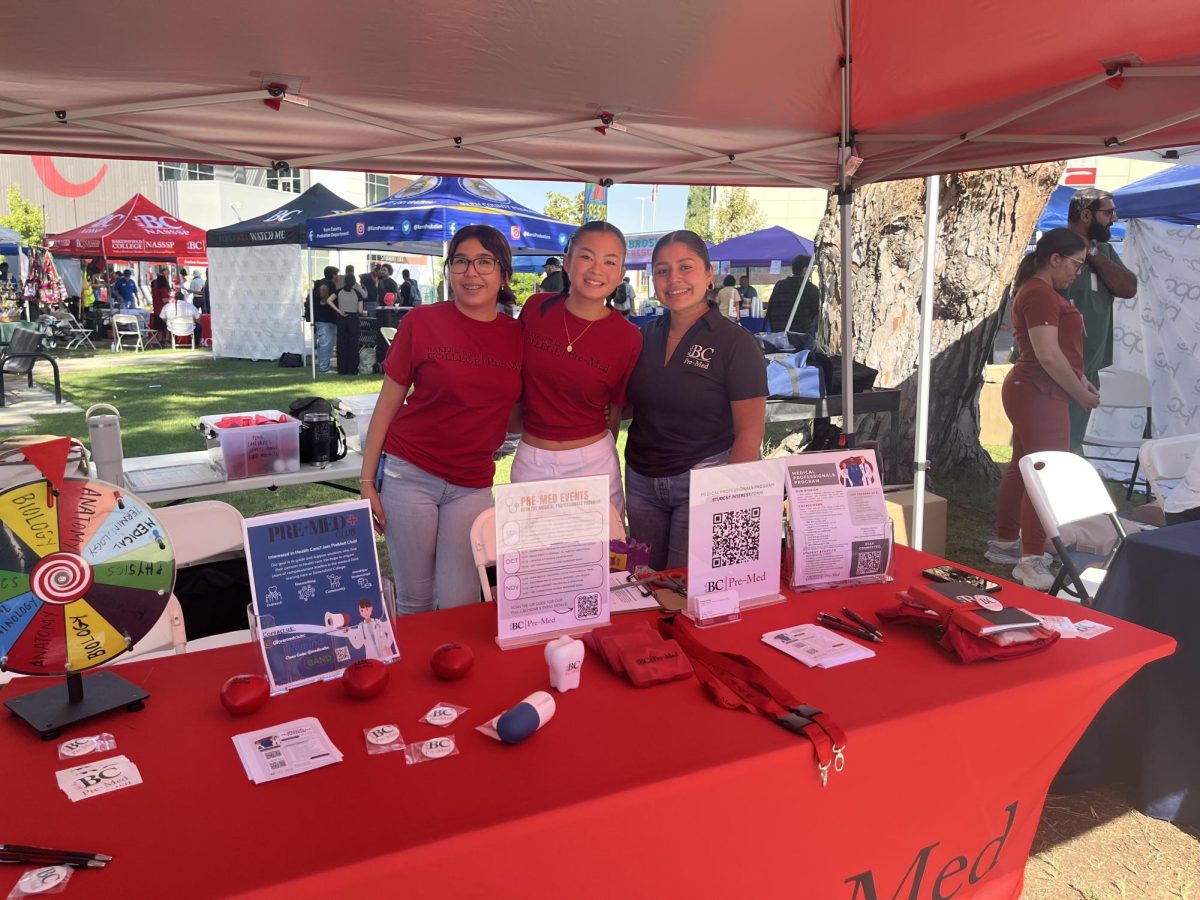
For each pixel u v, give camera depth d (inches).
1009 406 183.0
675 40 92.9
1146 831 96.9
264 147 123.0
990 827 69.0
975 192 230.1
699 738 54.9
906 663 66.6
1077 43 93.4
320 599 62.8
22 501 53.7
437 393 99.9
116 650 56.0
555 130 119.8
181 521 88.7
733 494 76.0
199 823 45.1
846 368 149.4
